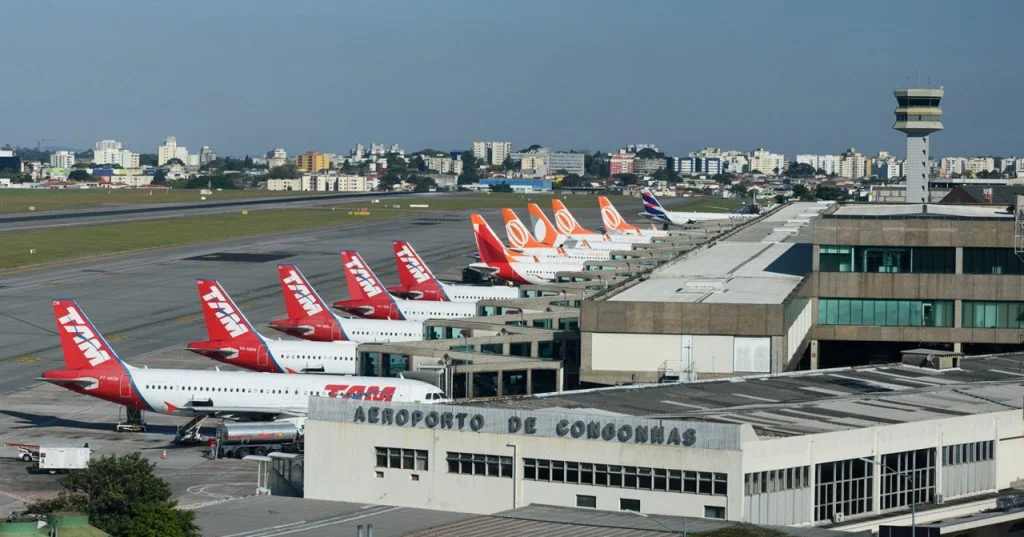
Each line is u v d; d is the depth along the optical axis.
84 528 122.31
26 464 193.25
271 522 136.25
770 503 134.88
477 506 143.12
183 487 179.25
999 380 193.12
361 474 148.62
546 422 140.12
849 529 139.62
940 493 153.38
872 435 145.38
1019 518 147.75
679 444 133.88
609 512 133.88
